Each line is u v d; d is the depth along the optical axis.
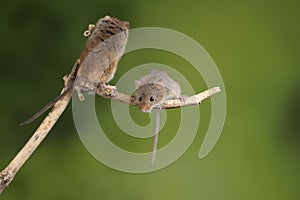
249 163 13.27
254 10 14.05
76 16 13.73
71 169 13.26
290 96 13.74
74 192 13.20
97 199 13.09
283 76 13.78
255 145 13.39
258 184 13.22
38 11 13.76
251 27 13.97
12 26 13.72
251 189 13.18
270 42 13.97
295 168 13.40
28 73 13.65
